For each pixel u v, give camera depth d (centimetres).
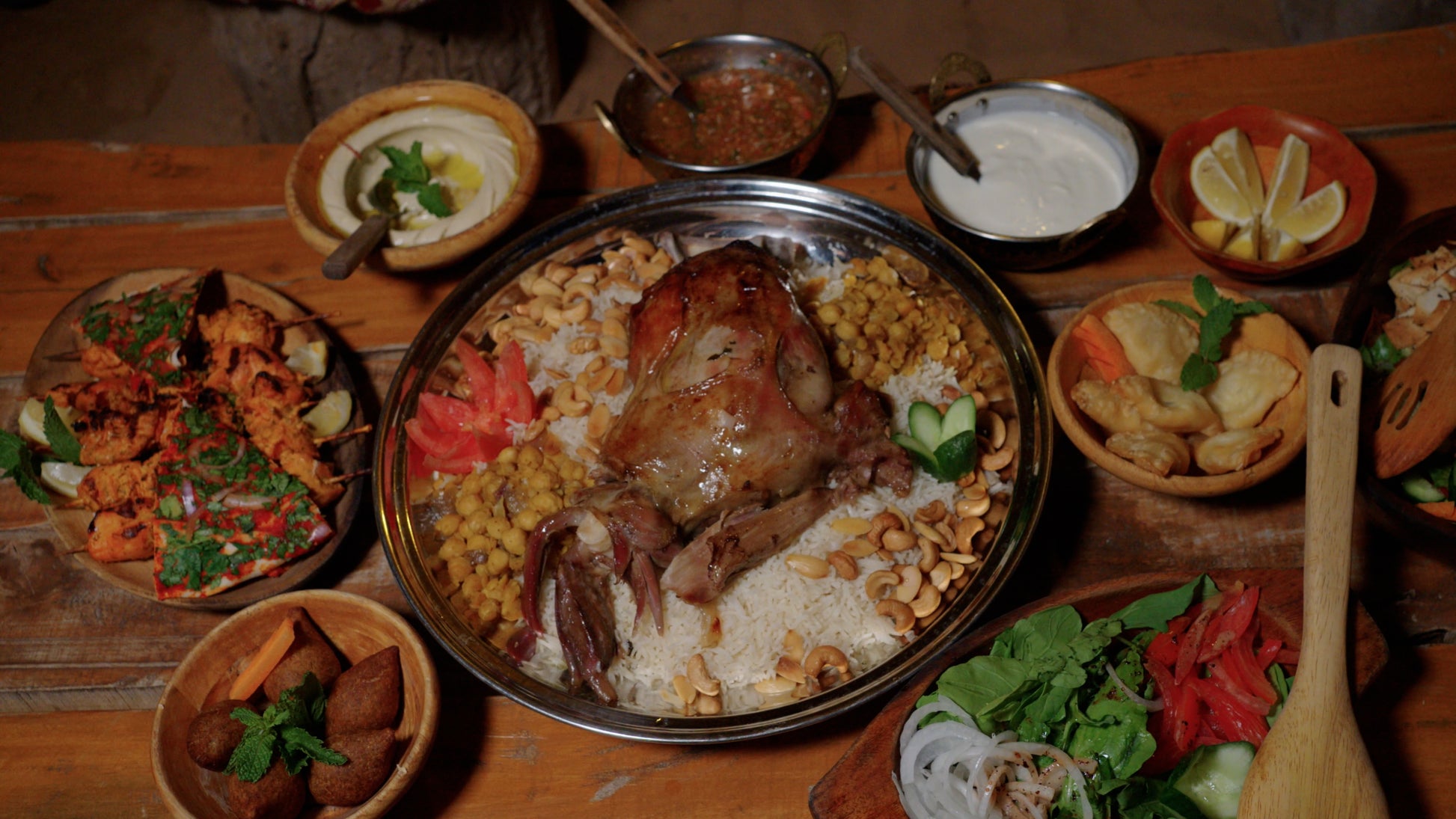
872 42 230
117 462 125
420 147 138
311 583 125
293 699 110
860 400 119
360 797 109
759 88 144
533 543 117
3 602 128
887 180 143
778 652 116
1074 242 127
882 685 108
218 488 122
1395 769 112
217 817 109
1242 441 115
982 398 125
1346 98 143
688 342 118
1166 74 148
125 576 123
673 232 133
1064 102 135
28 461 125
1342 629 106
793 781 115
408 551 118
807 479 118
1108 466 116
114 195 151
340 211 136
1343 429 108
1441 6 192
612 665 117
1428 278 119
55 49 253
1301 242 128
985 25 229
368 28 191
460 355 126
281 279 143
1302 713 105
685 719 109
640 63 139
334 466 127
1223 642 108
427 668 112
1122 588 110
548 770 116
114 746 121
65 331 135
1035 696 107
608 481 120
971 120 137
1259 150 133
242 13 188
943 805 105
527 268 131
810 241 132
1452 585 118
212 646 114
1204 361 119
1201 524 123
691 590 115
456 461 125
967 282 126
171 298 134
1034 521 113
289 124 207
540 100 217
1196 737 109
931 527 119
